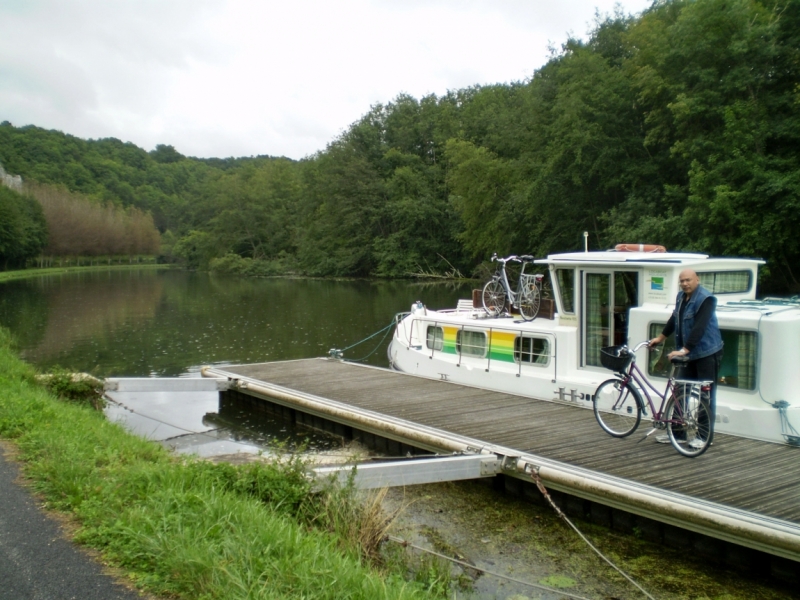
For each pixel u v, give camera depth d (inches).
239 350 822.5
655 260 386.3
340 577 165.8
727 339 339.9
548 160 1330.0
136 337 938.1
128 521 189.8
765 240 891.4
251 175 3843.5
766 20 988.6
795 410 317.4
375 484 287.1
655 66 1123.9
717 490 266.5
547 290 486.0
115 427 356.2
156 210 5925.2
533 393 443.2
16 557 173.3
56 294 1774.1
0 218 2896.2
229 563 165.0
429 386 491.8
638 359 369.7
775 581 246.2
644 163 1184.8
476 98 2411.4
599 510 297.0
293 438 459.8
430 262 2324.1
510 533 293.0
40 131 6432.1
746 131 935.0
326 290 1855.3
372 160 2635.3
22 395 380.2
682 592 242.7
